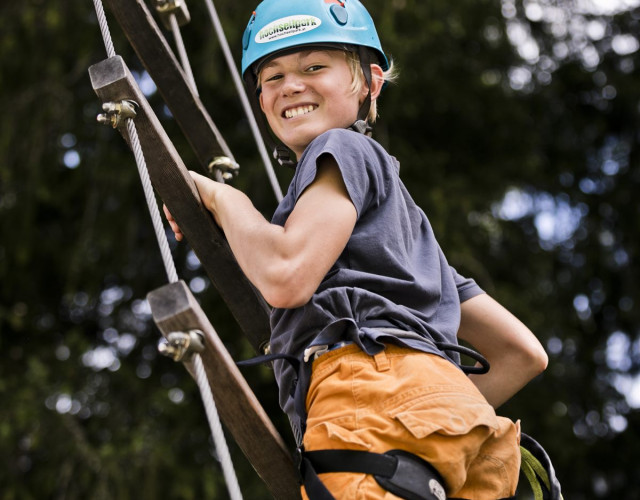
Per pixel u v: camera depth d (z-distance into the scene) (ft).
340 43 7.39
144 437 26.63
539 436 30.32
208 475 26.66
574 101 35.35
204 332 5.75
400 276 6.63
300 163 6.78
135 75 28.78
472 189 30.09
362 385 6.14
